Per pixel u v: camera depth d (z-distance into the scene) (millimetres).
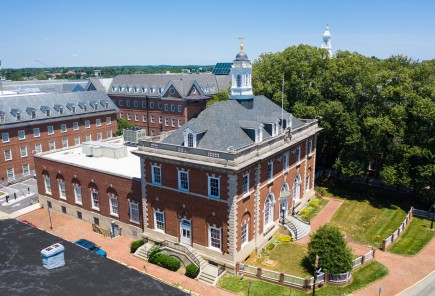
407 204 59312
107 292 19781
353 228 51000
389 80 59406
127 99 117000
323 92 66500
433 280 38438
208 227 39906
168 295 19719
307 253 42344
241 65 48094
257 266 40594
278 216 48562
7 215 56469
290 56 68812
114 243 46938
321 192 62875
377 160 67000
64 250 24562
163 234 43750
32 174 79438
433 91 54906
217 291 36219
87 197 52000
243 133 42812
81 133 91688
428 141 54344
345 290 36406
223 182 37438
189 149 38969
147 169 43062
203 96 107375
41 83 149625
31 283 20391
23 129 77938
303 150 54625
